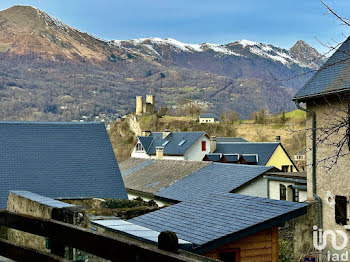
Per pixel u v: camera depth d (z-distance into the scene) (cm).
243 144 5356
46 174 2031
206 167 2753
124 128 10462
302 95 1692
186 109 13825
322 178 1658
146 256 244
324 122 1645
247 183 2219
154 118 10506
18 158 2070
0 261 364
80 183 2031
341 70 1628
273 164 4906
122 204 1767
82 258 900
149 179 2950
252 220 826
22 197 1409
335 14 704
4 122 2228
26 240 1228
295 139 6519
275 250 862
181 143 5672
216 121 10431
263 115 9850
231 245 830
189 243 722
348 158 1533
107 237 268
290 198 2094
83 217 1074
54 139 2208
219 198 1055
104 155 2194
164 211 1012
